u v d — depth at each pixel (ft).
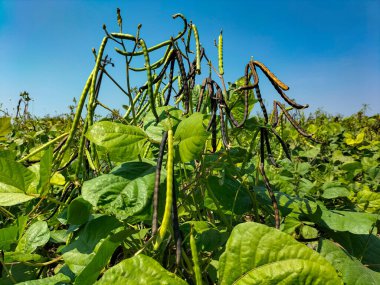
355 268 4.78
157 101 8.05
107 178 4.38
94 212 5.85
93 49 6.16
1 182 5.22
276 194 6.14
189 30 7.05
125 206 4.11
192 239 3.49
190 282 4.75
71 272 5.06
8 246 5.58
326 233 6.33
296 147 16.79
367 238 5.97
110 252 4.09
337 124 21.12
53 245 7.69
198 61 6.74
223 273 3.55
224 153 5.83
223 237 5.22
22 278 5.73
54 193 8.23
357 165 10.98
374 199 7.98
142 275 3.24
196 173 6.13
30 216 7.61
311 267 3.40
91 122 5.75
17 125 18.17
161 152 3.79
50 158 5.08
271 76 5.20
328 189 8.02
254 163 8.16
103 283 3.22
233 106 6.96
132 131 4.73
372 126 28.53
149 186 4.28
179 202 6.35
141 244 5.29
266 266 3.48
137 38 5.81
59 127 15.80
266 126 5.60
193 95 8.02
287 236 3.51
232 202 5.90
